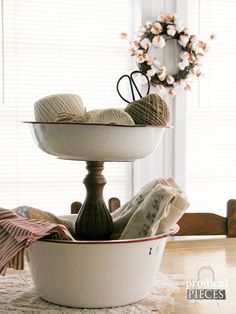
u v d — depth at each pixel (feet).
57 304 2.85
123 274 2.76
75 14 9.34
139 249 2.77
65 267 2.74
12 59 9.02
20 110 9.10
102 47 9.50
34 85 9.16
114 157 2.77
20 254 2.70
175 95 9.43
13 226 2.75
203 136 10.12
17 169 9.13
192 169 10.09
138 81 9.21
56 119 2.83
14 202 9.14
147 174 9.37
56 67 9.27
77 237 3.05
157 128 2.79
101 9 9.48
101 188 3.08
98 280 2.74
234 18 10.21
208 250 4.33
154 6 9.30
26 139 9.14
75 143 2.67
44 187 9.29
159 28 8.96
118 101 9.59
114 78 9.57
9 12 8.96
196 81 10.01
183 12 9.46
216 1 10.06
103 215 3.05
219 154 10.26
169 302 2.91
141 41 8.98
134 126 2.64
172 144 9.53
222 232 5.23
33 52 9.14
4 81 9.00
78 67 9.39
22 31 9.06
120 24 9.60
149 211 3.03
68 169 9.41
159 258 2.97
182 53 9.19
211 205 10.23
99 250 2.69
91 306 2.79
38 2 9.12
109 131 2.62
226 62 10.22
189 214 5.17
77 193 9.47
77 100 2.98
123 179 9.71
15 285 3.24
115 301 2.80
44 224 2.80
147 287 2.92
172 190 3.06
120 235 3.25
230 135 10.32
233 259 4.01
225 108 10.25
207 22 10.03
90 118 2.87
